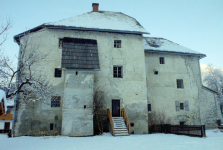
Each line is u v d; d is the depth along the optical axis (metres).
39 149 8.90
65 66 14.41
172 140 12.00
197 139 12.30
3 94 8.48
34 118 15.08
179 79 21.23
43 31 16.86
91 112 14.73
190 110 20.69
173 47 22.52
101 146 9.84
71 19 18.47
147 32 18.48
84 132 14.20
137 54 18.31
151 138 12.99
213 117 21.23
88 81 15.17
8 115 28.92
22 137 13.83
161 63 21.14
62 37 17.05
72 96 14.62
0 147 9.33
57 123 15.30
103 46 17.66
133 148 9.29
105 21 19.25
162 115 19.39
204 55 22.08
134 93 17.36
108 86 16.88
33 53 14.83
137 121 16.83
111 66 17.41
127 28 18.58
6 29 11.45
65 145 10.12
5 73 12.12
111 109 16.52
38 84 13.66
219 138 12.65
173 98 20.45
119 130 14.51
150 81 20.14
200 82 21.89
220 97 32.41
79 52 15.73
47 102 15.27
